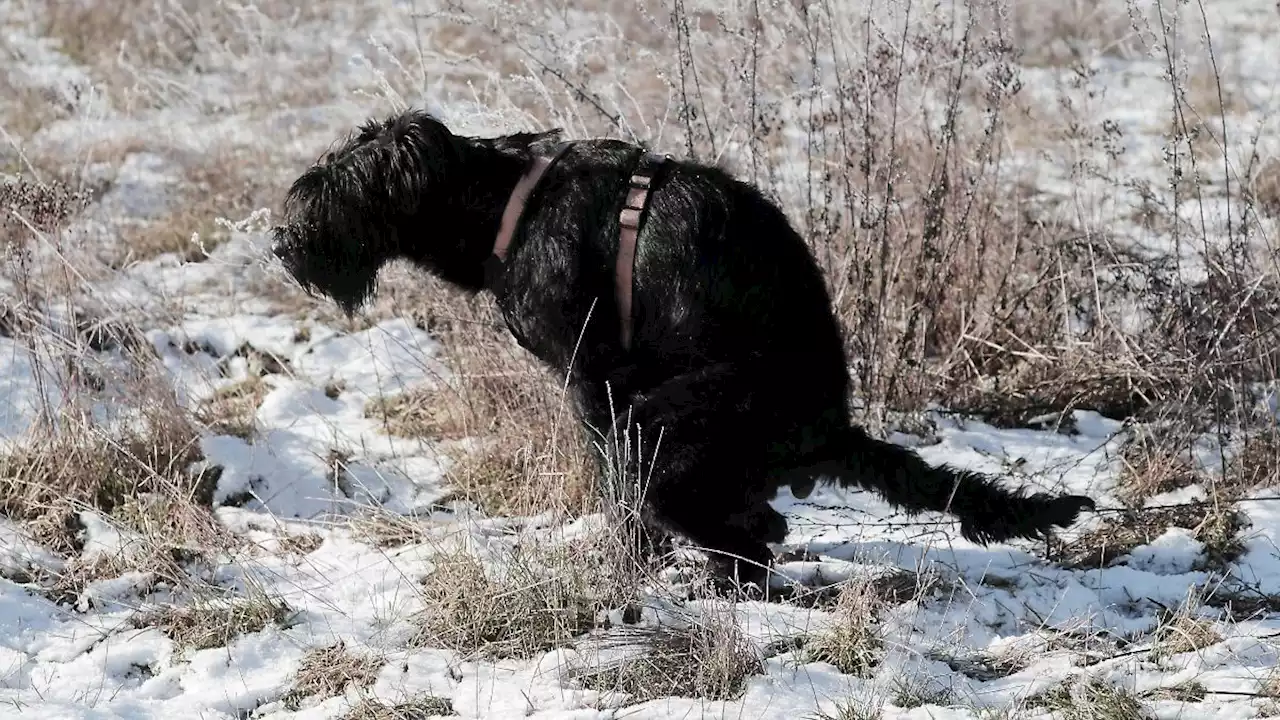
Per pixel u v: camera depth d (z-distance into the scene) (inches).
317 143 315.9
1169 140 228.4
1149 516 166.4
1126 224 247.8
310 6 429.7
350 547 165.9
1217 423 181.8
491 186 149.6
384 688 132.3
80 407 182.9
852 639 135.0
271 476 186.1
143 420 190.5
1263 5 402.6
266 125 328.2
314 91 358.0
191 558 163.8
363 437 197.3
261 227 265.6
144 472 180.2
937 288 203.6
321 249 152.0
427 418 201.9
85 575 160.4
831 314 147.6
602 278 142.8
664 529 150.0
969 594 150.1
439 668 135.9
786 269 142.9
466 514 170.1
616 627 139.2
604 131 230.4
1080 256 214.1
